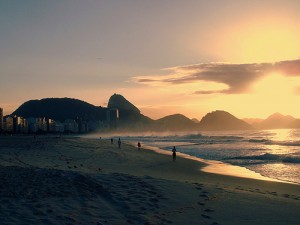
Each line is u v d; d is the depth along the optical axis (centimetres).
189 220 979
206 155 4919
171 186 1447
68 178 1452
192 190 1398
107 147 5944
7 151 3822
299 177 2578
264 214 1084
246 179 2319
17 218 909
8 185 1293
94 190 1284
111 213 1009
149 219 960
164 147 7275
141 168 2938
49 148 4588
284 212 1116
